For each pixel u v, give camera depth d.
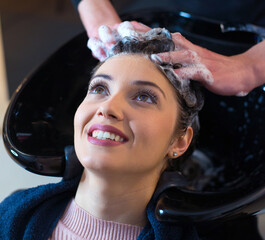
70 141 0.81
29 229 0.65
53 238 0.66
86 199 0.64
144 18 0.87
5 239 0.65
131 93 0.60
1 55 1.67
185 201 0.60
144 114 0.58
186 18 0.85
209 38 0.84
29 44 1.79
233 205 0.58
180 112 0.65
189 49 0.70
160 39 0.65
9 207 0.68
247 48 0.83
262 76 0.73
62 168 0.70
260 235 0.78
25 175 1.13
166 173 0.66
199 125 0.79
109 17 0.86
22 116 0.75
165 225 0.61
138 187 0.61
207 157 0.91
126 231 0.63
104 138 0.57
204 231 0.68
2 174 1.14
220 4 1.24
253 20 1.17
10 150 0.69
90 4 0.89
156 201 0.64
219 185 0.87
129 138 0.57
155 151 0.59
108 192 0.60
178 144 0.68
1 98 1.50
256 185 0.62
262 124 0.78
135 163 0.58
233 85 0.70
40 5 2.07
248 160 0.81
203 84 0.69
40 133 0.76
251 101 0.79
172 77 0.62
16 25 1.92
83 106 0.61
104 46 0.73
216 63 0.70
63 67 0.83
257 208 0.59
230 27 0.83
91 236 0.63
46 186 0.69
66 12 2.06
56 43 1.83
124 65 0.62
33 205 0.67
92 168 0.57
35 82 0.79
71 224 0.66
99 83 0.63
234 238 0.76
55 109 0.82
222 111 0.83
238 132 0.84
